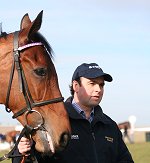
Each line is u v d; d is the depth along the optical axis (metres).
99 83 4.92
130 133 28.97
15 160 4.58
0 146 24.36
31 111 4.36
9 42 4.54
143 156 15.35
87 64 4.98
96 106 5.00
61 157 4.68
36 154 4.55
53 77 4.45
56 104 4.38
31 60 4.43
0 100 4.52
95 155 4.79
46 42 4.60
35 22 4.48
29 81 4.40
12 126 31.55
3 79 4.46
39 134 4.35
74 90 5.02
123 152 5.16
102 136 4.92
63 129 4.30
